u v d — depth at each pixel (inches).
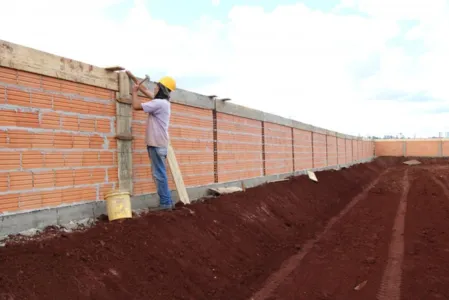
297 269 265.6
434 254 291.9
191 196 331.9
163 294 187.2
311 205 513.0
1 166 177.0
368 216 461.1
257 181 481.7
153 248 212.7
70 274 161.2
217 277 230.4
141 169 272.5
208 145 365.4
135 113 267.4
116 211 225.5
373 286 229.0
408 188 717.3
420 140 1787.6
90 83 226.4
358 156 1338.6
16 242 171.8
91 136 228.4
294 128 645.9
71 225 209.6
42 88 198.1
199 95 346.6
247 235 312.2
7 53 179.3
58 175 205.9
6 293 135.5
